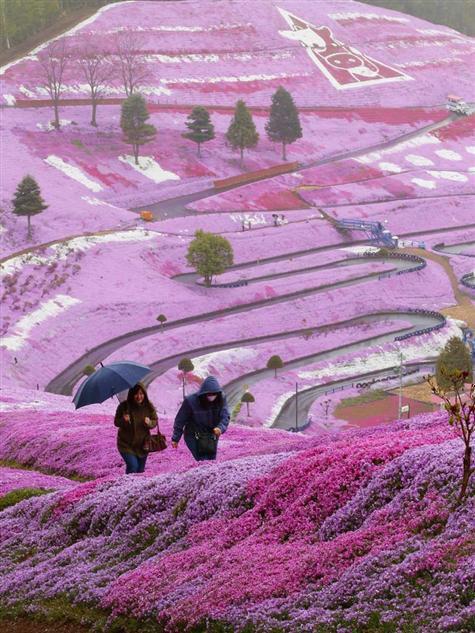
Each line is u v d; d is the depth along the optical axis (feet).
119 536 74.28
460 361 347.77
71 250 547.90
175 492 76.02
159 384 418.72
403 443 69.26
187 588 59.00
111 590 63.36
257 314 508.12
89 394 87.66
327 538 61.52
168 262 570.87
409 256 607.37
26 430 150.71
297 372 444.55
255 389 422.41
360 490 63.77
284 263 593.83
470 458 58.75
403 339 476.95
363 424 379.96
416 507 58.54
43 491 96.12
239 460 80.23
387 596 50.72
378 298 539.70
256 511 68.33
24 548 79.51
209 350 469.16
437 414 91.50
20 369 424.46
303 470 69.82
